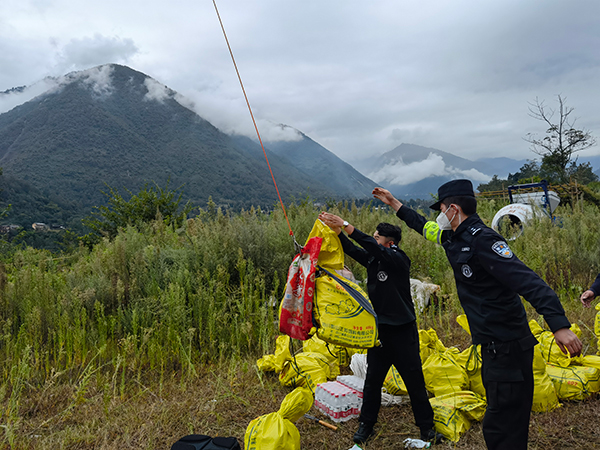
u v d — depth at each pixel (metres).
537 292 2.03
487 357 2.32
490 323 2.29
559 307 1.97
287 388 4.18
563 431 3.09
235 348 5.00
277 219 8.46
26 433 3.55
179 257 6.62
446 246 2.55
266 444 2.65
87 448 3.28
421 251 8.08
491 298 2.29
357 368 4.21
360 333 2.89
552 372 3.72
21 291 5.89
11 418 3.50
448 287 6.52
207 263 6.29
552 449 2.89
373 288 3.09
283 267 6.69
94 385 4.39
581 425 3.16
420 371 3.07
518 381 2.23
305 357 4.32
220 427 3.48
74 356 4.86
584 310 5.86
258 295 5.89
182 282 5.90
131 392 4.23
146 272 6.23
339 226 3.08
